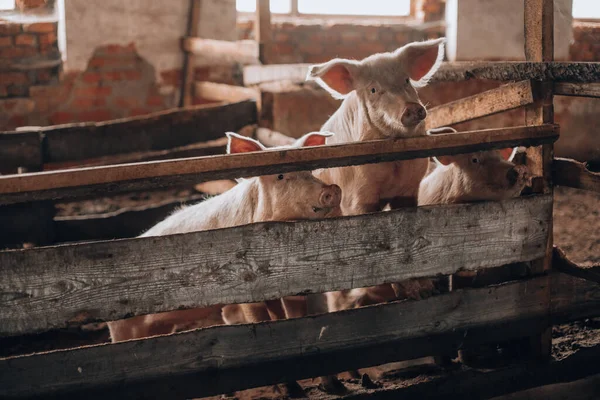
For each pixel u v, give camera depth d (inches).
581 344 146.7
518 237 131.8
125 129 213.6
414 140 118.5
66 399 106.2
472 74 145.5
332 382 129.6
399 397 128.0
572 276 138.7
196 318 146.3
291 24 301.1
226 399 134.6
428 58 138.5
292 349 118.1
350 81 138.3
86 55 279.0
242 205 138.1
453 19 290.8
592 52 303.3
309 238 114.7
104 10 278.2
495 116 290.4
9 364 103.0
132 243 105.0
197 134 227.5
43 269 101.0
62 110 280.5
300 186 128.0
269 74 234.2
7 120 275.4
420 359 148.2
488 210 127.9
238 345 114.7
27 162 195.8
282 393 132.1
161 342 110.3
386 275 121.0
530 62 131.0
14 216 185.3
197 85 291.3
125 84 287.0
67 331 173.8
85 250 102.7
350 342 121.7
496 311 132.8
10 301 100.0
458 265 126.9
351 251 117.8
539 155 134.6
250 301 112.3
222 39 299.9
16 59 275.7
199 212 145.6
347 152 114.0
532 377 137.7
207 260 109.0
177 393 112.5
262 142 230.8
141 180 102.7
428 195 157.2
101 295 104.3
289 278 114.3
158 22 288.0
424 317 126.6
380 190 136.8
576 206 250.2
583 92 125.9
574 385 143.6
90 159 208.1
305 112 285.4
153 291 106.8
